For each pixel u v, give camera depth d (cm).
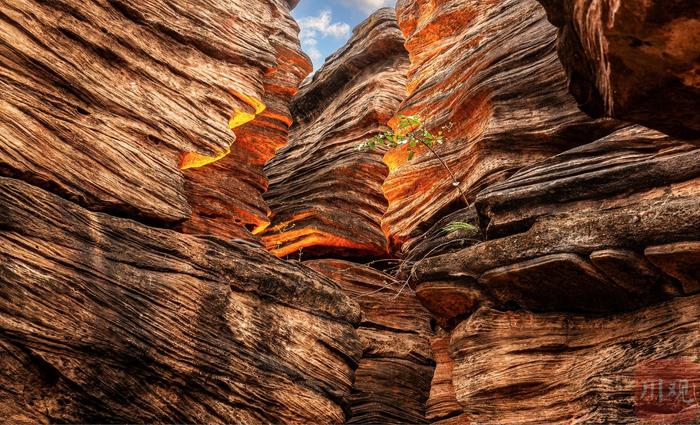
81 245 1059
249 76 1550
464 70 1628
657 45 400
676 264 961
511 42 1512
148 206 1235
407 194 1639
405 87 2016
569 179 1083
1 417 921
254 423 1177
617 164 1068
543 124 1347
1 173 1053
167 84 1378
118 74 1293
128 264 1108
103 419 1014
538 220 1103
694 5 365
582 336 1102
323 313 1355
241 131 1747
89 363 1012
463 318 1291
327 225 1842
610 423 1001
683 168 996
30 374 960
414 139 1395
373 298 1652
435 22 1836
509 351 1157
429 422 1513
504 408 1148
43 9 1189
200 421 1114
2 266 952
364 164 1894
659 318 1016
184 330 1128
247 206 1684
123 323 1058
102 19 1284
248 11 1656
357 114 1995
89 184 1158
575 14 478
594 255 1011
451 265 1216
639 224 984
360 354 1399
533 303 1148
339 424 1302
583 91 544
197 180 1609
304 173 2011
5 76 1103
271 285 1282
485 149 1402
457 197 1462
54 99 1164
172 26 1420
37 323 966
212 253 1221
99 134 1208
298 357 1279
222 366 1155
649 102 458
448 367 1398
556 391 1098
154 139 1320
